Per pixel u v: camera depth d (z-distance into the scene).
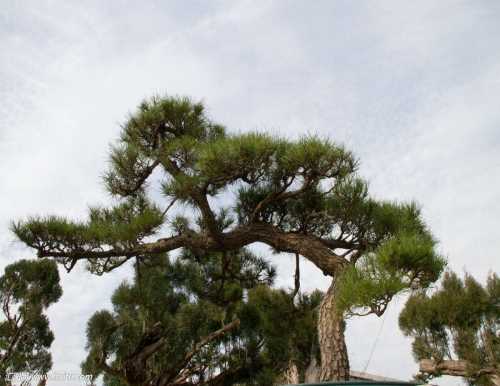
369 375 9.20
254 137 4.81
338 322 4.59
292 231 5.64
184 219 5.98
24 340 10.98
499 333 7.89
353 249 5.33
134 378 6.21
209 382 6.80
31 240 5.17
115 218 5.95
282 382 8.08
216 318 7.23
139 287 7.00
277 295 7.15
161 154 5.40
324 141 4.77
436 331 8.52
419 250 3.60
